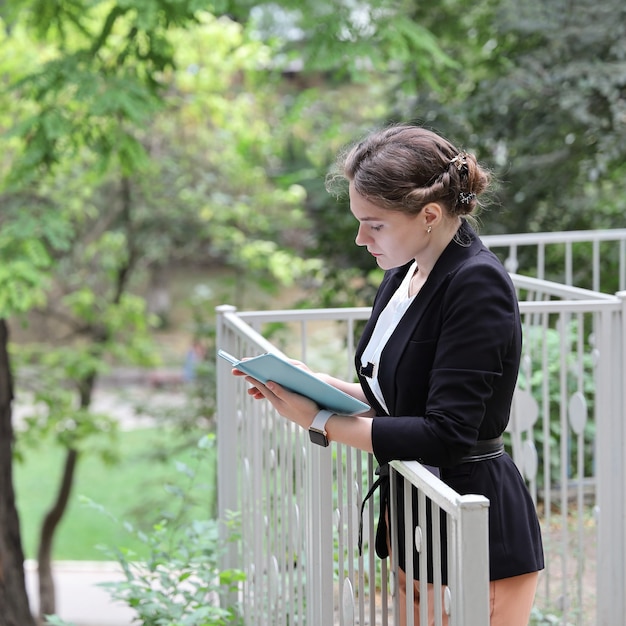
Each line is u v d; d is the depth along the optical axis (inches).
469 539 81.0
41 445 538.3
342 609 115.9
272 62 454.6
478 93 388.2
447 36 428.8
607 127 356.8
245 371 98.6
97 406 828.6
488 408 93.6
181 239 536.1
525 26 361.7
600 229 385.7
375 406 104.8
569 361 244.8
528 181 378.3
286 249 509.0
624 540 156.2
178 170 517.0
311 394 95.7
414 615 105.0
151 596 160.7
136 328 559.2
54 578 523.2
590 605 192.9
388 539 107.3
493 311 89.7
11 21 324.8
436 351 91.8
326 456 114.6
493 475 96.2
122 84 311.0
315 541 118.9
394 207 92.2
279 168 560.1
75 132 323.9
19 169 326.6
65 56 321.1
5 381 352.5
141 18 294.5
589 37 354.0
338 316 162.9
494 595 97.4
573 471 253.6
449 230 95.0
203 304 533.0
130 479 761.6
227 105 513.7
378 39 327.6
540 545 101.4
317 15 319.6
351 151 97.7
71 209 486.0
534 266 386.0
